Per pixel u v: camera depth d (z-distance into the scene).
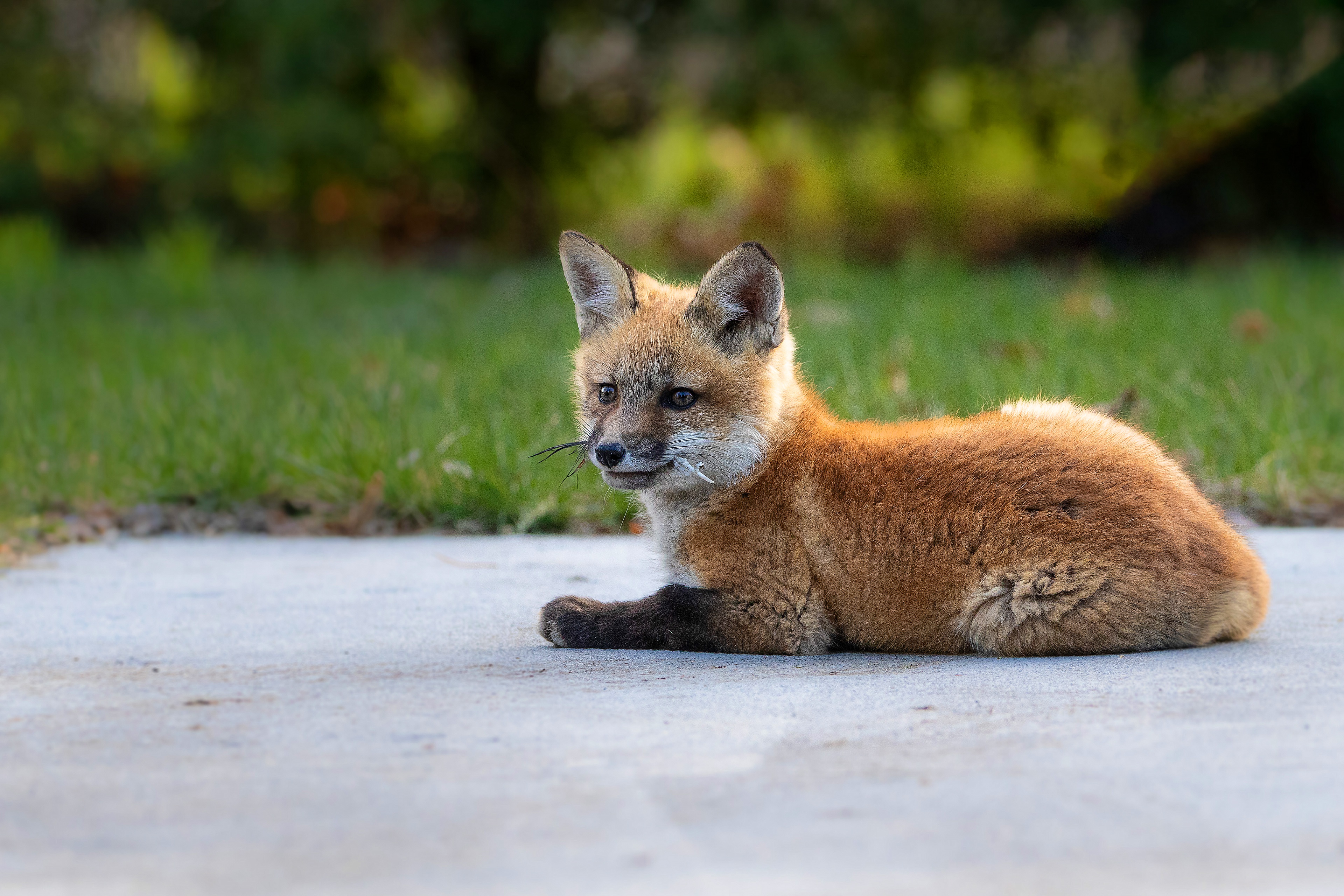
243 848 4.24
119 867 4.10
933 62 31.09
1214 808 4.47
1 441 13.02
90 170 35.03
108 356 18.22
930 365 14.66
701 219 33.22
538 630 7.53
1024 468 7.07
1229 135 30.70
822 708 5.84
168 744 5.32
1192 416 12.55
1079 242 31.95
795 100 30.92
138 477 12.29
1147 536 6.88
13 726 5.61
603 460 7.51
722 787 4.75
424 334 18.88
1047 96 33.00
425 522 11.65
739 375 7.59
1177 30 28.20
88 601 8.60
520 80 34.41
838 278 24.55
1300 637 7.21
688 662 6.94
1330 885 3.89
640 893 3.88
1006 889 3.89
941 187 33.31
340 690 6.23
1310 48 29.59
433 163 34.25
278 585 9.20
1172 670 6.43
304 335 19.89
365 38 30.19
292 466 12.36
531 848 4.21
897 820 4.41
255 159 30.89
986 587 6.91
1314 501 11.62
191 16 30.88
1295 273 23.03
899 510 7.09
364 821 4.46
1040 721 5.54
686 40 31.84
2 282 26.25
